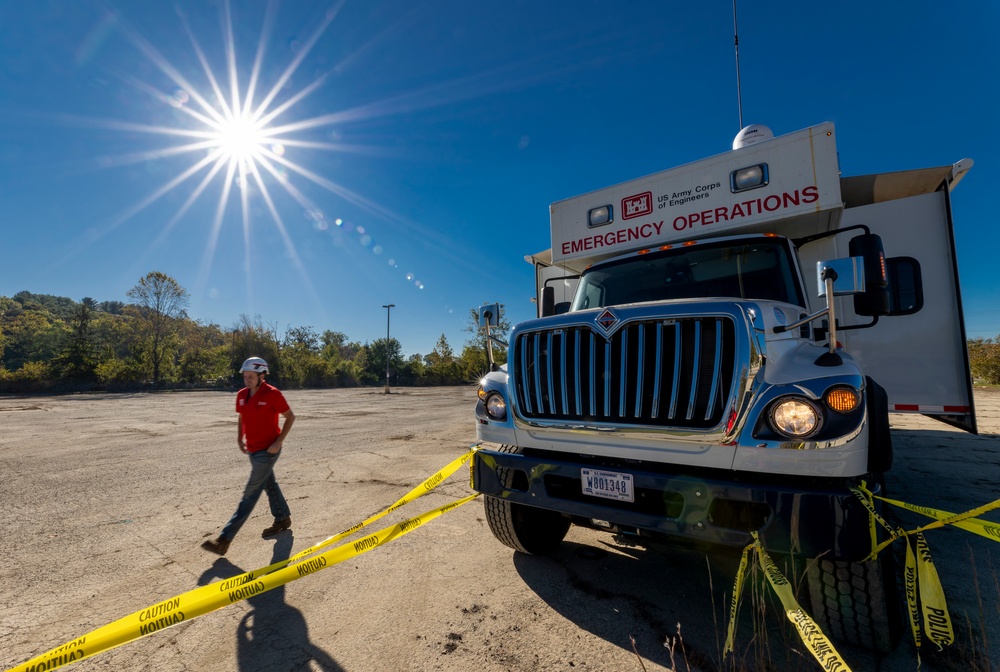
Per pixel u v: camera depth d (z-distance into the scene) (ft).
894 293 13.12
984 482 18.81
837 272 7.54
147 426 40.78
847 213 15.85
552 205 15.90
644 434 7.88
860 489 6.64
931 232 14.80
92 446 30.14
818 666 7.33
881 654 7.50
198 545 13.38
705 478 7.39
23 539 13.83
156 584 10.95
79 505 17.25
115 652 8.24
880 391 8.11
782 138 12.11
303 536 13.96
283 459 25.14
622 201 14.44
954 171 14.21
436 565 11.64
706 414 7.47
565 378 8.96
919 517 14.61
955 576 10.51
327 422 42.88
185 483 20.45
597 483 8.30
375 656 8.05
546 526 12.10
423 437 33.09
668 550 12.34
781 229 12.75
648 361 8.10
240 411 13.32
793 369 7.50
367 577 11.03
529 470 9.29
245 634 8.79
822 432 6.72
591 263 15.84
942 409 14.37
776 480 7.07
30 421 44.78
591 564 11.53
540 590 10.23
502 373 10.64
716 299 8.00
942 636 6.60
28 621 9.39
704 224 13.05
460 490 18.67
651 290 13.20
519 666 7.67
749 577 10.38
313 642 8.50
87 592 10.57
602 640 8.33
